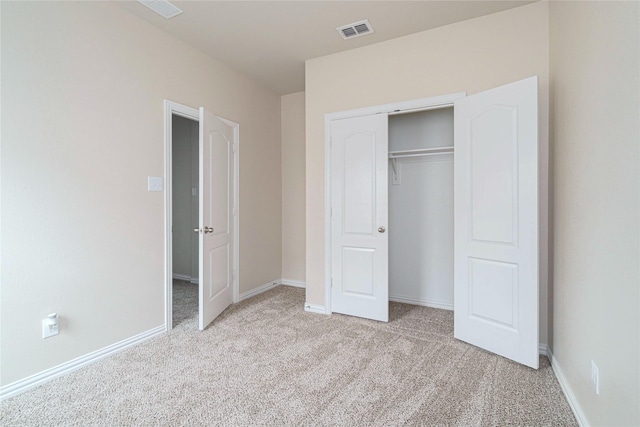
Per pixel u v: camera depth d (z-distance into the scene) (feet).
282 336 8.95
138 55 8.54
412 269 12.03
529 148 7.06
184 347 8.25
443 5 8.14
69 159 7.06
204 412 5.62
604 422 4.39
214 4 8.01
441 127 11.28
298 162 14.58
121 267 8.13
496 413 5.58
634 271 3.63
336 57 10.72
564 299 6.40
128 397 6.07
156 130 9.02
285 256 14.98
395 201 12.25
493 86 8.55
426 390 6.29
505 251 7.50
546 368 7.13
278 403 5.88
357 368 7.15
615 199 4.12
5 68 6.08
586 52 5.22
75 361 7.13
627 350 3.77
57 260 6.86
